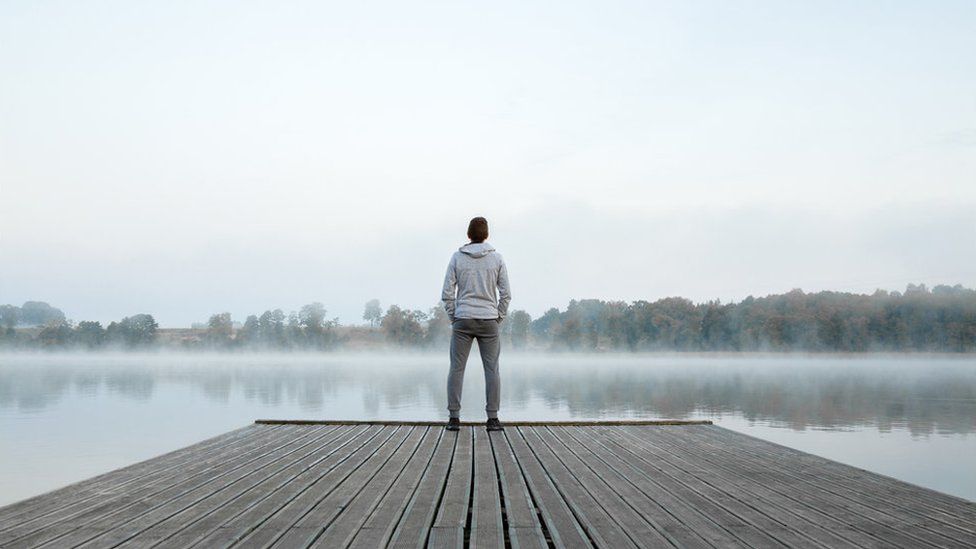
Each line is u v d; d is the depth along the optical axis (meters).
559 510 3.59
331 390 31.80
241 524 3.23
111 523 3.24
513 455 5.53
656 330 106.69
